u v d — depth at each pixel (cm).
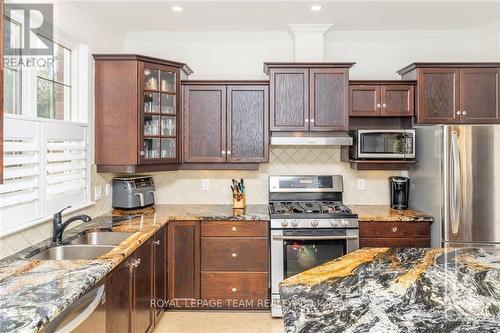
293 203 379
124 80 323
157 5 316
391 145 354
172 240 334
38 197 237
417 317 128
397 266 183
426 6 321
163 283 320
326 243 323
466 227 313
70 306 150
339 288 154
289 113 359
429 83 355
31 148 228
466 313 131
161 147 349
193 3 314
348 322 124
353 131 367
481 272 173
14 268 182
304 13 338
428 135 338
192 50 400
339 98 358
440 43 398
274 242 324
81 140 299
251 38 396
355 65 399
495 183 312
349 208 373
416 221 331
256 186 400
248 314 332
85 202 307
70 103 312
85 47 316
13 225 213
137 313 244
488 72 354
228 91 366
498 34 365
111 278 197
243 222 334
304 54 378
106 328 189
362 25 371
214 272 336
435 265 184
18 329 119
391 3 315
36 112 256
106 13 332
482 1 311
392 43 399
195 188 401
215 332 299
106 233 278
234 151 368
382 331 117
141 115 326
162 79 346
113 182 358
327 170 400
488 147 312
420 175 355
